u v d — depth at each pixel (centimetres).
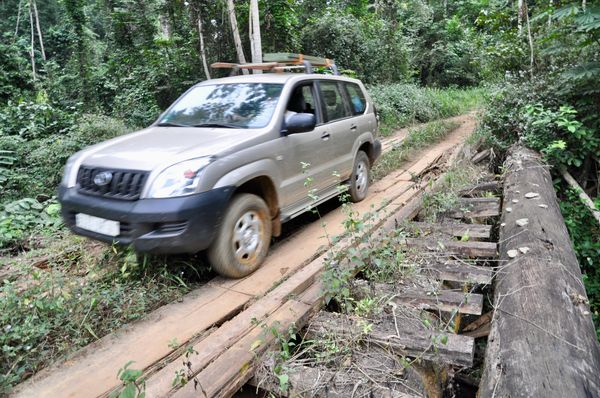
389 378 241
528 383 205
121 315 308
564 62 713
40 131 824
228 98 434
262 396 252
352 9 1934
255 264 371
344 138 514
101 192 327
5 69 1205
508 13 893
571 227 585
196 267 370
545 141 636
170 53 1237
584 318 264
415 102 1354
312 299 310
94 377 246
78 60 1398
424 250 400
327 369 248
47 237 470
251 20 1016
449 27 2272
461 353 255
